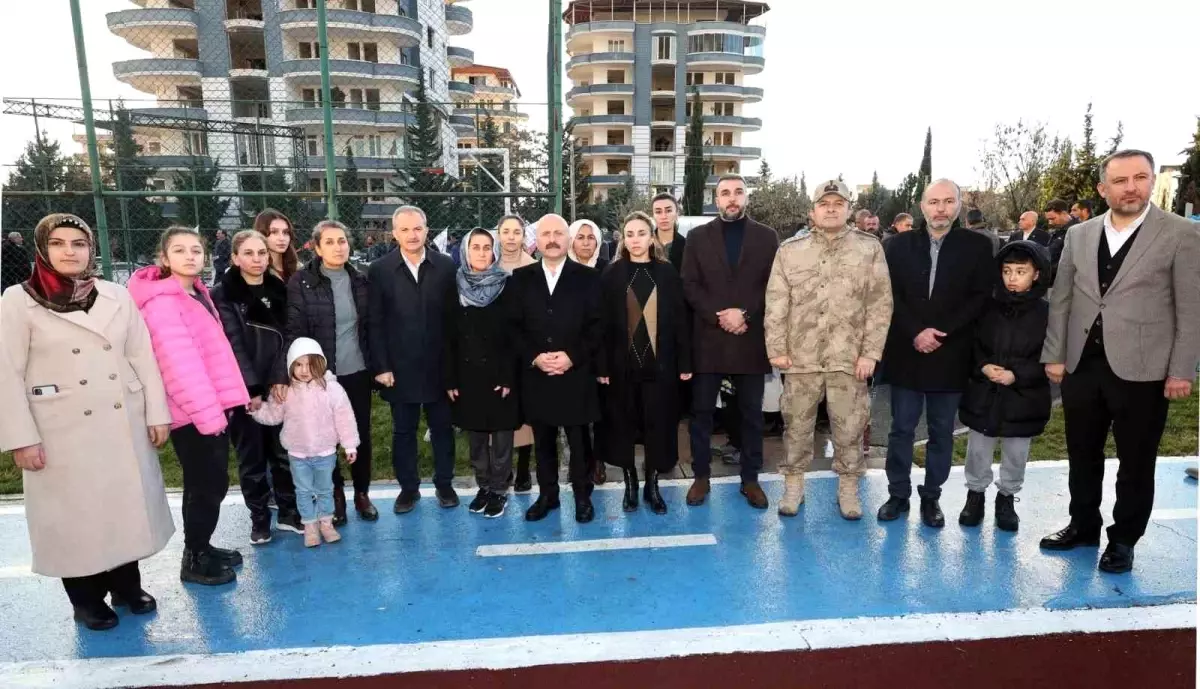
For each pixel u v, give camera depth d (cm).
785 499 417
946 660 273
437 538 394
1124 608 307
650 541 384
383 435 600
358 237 1052
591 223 435
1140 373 322
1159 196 1041
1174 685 258
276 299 381
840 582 335
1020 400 369
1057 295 354
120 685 265
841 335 389
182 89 2439
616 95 5128
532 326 395
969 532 390
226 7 2436
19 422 276
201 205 1369
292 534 404
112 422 294
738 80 5247
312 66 2439
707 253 418
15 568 369
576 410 398
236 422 377
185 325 329
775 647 281
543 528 405
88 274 293
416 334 408
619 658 276
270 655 282
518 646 285
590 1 5219
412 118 2059
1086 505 360
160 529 314
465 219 859
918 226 394
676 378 418
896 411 400
